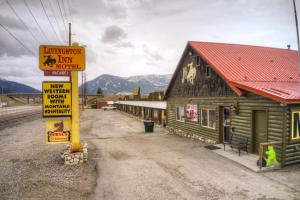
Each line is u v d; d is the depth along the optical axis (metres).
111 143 18.31
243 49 20.55
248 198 8.11
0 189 8.88
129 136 22.03
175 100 23.36
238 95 13.66
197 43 19.61
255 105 12.89
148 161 12.61
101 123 35.38
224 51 19.06
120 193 8.64
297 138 11.50
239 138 14.21
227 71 15.52
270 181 9.55
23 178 10.07
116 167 11.64
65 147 16.81
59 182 9.63
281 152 11.17
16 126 30.22
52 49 12.20
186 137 20.66
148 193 8.61
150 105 34.06
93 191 8.81
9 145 17.73
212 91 16.91
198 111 18.88
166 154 14.02
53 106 12.27
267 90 12.32
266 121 12.14
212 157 13.05
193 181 9.66
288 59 20.47
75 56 12.31
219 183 9.41
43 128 28.39
